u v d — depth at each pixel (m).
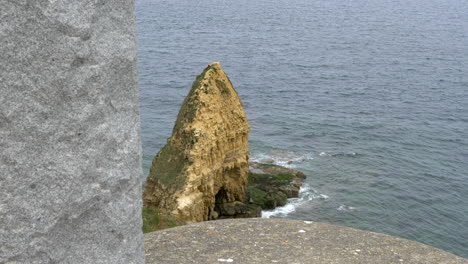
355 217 42.34
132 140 6.47
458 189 48.41
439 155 56.88
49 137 5.77
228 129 38.09
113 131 6.26
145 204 34.84
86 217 6.21
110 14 6.01
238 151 39.44
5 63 5.38
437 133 64.38
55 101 5.75
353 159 54.25
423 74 101.81
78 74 5.84
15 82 5.47
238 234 10.23
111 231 6.45
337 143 59.22
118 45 6.12
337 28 176.62
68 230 6.10
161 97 76.31
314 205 43.53
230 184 40.06
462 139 62.44
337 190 46.38
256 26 177.62
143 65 101.25
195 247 9.53
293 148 57.09
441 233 41.12
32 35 5.48
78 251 6.20
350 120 68.62
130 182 6.53
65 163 5.91
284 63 110.38
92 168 6.13
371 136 62.22
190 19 193.75
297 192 44.81
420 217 42.97
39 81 5.61
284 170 48.75
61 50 5.68
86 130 6.02
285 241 10.00
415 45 139.25
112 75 6.13
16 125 5.55
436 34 163.38
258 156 54.50
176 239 9.83
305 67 106.88
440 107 77.25
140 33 148.25
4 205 5.59
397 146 58.97
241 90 84.81
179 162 34.53
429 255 9.92
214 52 121.12
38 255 5.89
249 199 41.97
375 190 46.81
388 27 181.50
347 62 113.81
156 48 122.38
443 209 44.47
